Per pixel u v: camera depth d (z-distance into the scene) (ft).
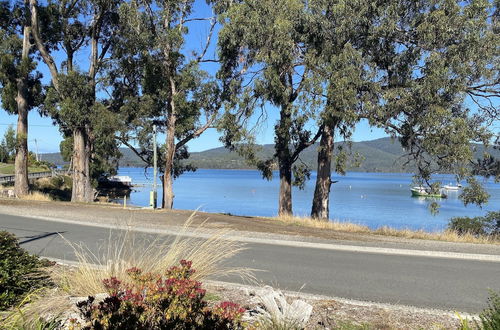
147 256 19.24
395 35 62.03
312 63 62.34
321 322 15.24
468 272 27.68
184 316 10.49
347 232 50.47
